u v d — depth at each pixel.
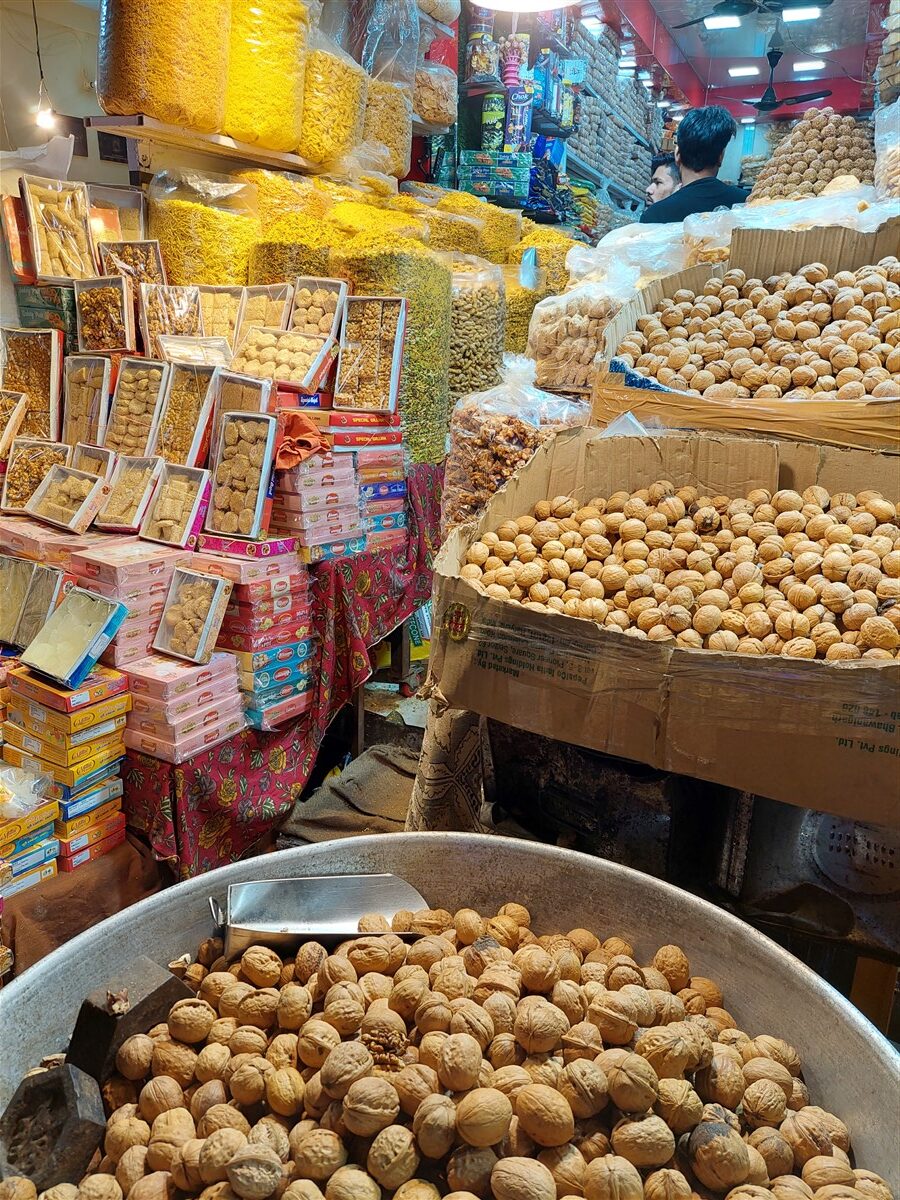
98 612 2.04
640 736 1.45
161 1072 1.09
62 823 1.98
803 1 5.68
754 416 1.99
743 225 2.79
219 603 2.21
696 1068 1.04
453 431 2.65
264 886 1.32
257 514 2.36
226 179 3.43
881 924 1.53
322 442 2.51
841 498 1.81
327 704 2.67
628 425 2.09
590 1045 1.04
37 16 4.13
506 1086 0.99
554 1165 0.93
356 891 1.36
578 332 2.87
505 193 5.37
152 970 1.20
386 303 2.80
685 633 1.58
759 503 1.86
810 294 2.36
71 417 2.76
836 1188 0.91
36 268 2.82
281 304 2.84
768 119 6.87
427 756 2.06
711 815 1.77
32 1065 1.11
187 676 2.11
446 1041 1.01
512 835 2.01
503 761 1.97
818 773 1.31
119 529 2.51
